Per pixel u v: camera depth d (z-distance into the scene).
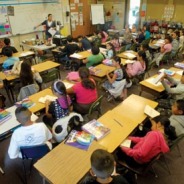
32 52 5.25
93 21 9.19
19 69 3.67
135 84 4.55
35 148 1.88
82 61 4.63
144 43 5.52
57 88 2.21
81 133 1.95
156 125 2.04
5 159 2.55
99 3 9.82
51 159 1.63
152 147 1.75
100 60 4.34
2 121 2.18
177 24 7.97
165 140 1.89
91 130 2.00
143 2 8.78
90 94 2.80
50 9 7.48
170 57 6.06
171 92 2.93
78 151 1.72
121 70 3.69
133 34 7.46
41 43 5.99
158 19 8.72
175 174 2.37
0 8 6.01
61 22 8.12
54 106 2.26
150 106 2.52
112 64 4.08
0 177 2.31
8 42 5.08
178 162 2.54
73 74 3.40
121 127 2.10
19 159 2.54
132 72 4.05
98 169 1.13
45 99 2.64
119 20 9.72
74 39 7.63
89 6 9.22
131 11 9.30
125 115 2.32
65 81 3.25
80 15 8.91
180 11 8.03
